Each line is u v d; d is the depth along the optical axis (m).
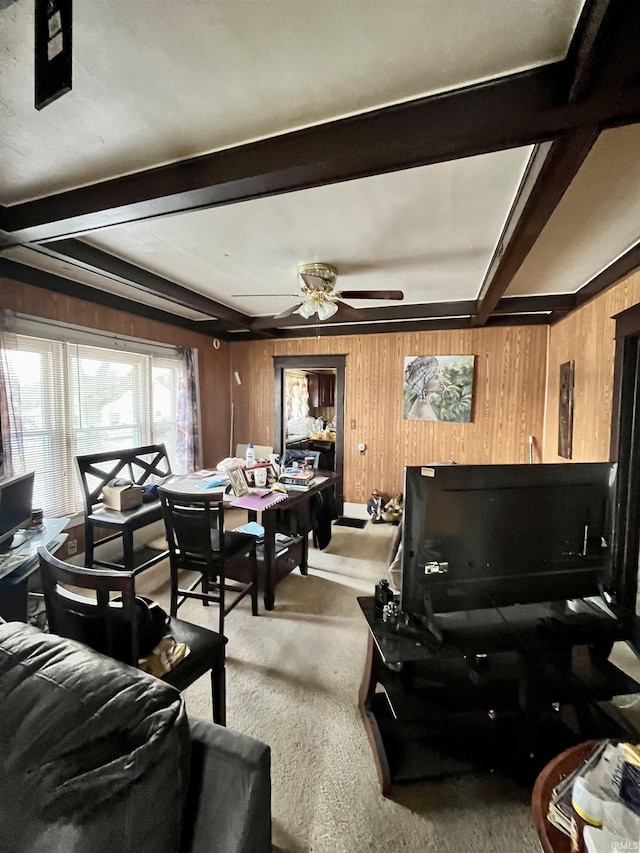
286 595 3.04
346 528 4.77
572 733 1.68
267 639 2.46
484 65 1.18
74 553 3.36
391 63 1.18
